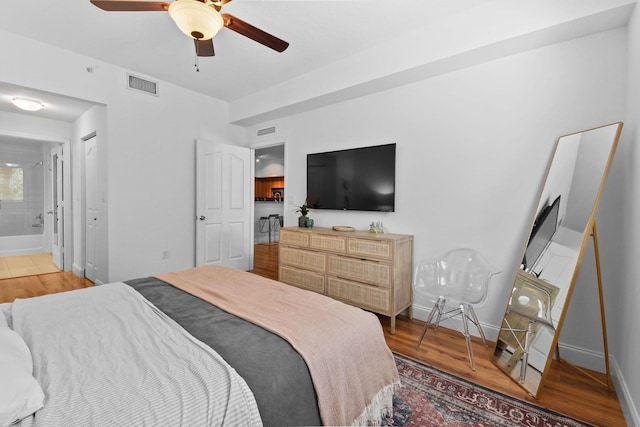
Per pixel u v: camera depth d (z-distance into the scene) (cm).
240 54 304
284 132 423
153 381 90
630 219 178
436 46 250
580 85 214
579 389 186
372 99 328
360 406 127
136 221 359
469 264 259
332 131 366
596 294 208
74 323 132
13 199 590
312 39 275
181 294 175
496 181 251
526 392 182
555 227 203
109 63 330
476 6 229
